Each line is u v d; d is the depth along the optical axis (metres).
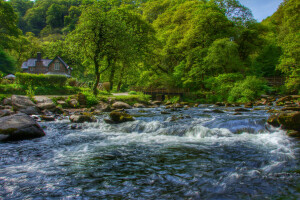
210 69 30.39
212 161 3.95
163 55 32.12
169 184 2.95
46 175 3.33
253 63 36.25
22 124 6.14
